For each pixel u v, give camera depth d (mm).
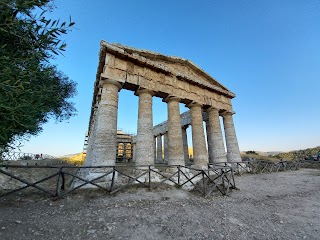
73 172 20531
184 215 6801
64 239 4703
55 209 6859
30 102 4137
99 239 4777
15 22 3350
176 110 17500
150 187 10430
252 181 14969
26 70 3873
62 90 15883
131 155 43125
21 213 6223
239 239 5055
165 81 17562
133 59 15648
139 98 16172
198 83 20016
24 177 14523
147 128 15102
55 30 3781
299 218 6785
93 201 8016
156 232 5320
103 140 12477
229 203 8648
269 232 5539
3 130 3742
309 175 18672
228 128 22828
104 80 14125
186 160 29000
